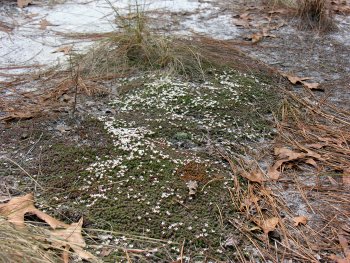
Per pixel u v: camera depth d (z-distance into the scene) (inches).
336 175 91.4
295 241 75.8
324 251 74.4
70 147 94.0
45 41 137.6
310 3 157.4
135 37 131.0
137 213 78.5
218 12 165.6
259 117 107.4
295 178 89.9
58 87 115.0
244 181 87.6
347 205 84.1
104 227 75.7
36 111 105.6
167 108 107.8
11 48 132.7
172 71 123.1
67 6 162.9
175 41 136.2
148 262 70.1
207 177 87.5
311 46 145.3
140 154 92.5
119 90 114.8
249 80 121.1
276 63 133.3
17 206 77.0
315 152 97.1
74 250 68.6
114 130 99.5
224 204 81.6
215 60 129.6
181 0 173.5
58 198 81.3
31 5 162.6
